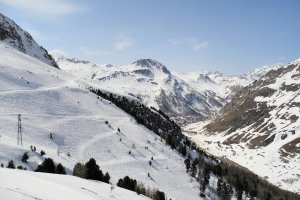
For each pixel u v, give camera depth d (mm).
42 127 155500
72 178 62688
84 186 56875
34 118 162625
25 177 47781
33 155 102688
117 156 159875
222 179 193625
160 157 177625
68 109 194125
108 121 199000
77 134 165375
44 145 136250
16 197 32188
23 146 111688
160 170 163000
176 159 185625
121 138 180375
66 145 149125
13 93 182000
